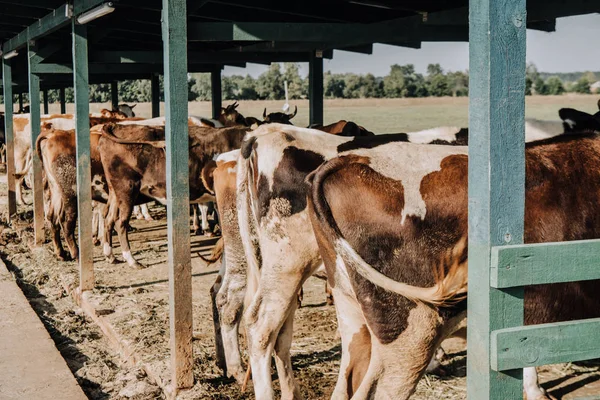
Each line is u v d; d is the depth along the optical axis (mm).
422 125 30625
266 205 4309
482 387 2398
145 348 5863
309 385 5074
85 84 7719
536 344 2373
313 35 7133
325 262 3410
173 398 4973
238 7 9305
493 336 2342
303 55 12289
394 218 3092
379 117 37219
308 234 4250
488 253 2346
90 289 7855
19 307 7211
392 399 3150
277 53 12117
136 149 8852
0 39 12344
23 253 10344
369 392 3143
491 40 2295
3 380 5195
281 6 8523
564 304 3109
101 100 45312
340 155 3287
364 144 4363
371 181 3145
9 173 12680
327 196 3176
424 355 3104
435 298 2895
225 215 5285
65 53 12305
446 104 54062
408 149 3281
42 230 10742
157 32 10109
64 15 7941
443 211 3072
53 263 9539
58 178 9414
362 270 2986
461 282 3084
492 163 2326
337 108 49125
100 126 9859
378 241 3111
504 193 2348
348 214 3141
